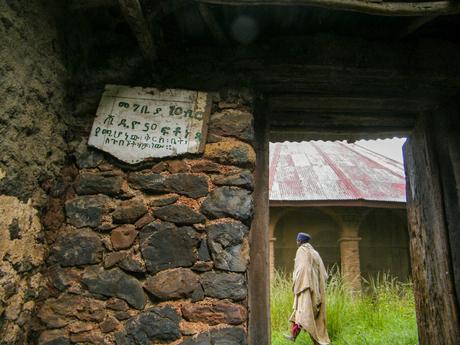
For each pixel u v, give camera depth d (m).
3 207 1.64
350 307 6.04
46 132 1.97
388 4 1.94
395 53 2.40
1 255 1.62
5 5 1.64
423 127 2.82
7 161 1.66
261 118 2.57
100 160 2.15
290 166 12.16
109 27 2.39
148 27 2.03
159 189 2.09
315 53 2.37
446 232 2.57
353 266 9.98
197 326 1.86
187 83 2.33
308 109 2.80
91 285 1.93
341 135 3.17
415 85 2.51
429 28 2.43
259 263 2.31
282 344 5.11
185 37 2.41
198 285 1.92
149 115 2.22
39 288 1.92
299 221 11.91
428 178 2.76
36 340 1.85
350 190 10.27
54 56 2.02
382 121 2.96
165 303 1.91
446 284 2.49
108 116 2.21
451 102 2.66
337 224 11.16
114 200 2.08
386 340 4.64
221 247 1.98
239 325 1.86
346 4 1.91
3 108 1.63
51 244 2.00
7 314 1.67
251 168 2.18
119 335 1.85
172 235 2.01
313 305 5.07
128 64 2.35
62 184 2.11
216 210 2.05
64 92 2.14
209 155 2.16
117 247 1.99
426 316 2.82
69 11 2.14
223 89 2.32
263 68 2.37
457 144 2.58
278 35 2.42
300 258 5.34
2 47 1.63
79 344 1.84
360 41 2.41
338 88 2.56
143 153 2.14
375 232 12.01
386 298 6.39
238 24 2.31
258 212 2.39
